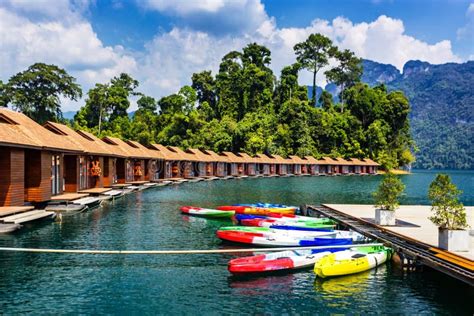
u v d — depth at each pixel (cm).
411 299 1252
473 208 2880
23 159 2448
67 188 3366
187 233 2130
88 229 2170
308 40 13175
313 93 13150
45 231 2089
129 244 1866
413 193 4938
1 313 1124
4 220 2045
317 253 1588
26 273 1435
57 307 1167
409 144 12119
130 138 9712
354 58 13375
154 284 1350
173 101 10912
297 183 6272
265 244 1834
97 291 1284
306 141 10525
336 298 1255
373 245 1641
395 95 11925
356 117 11831
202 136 9775
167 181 5716
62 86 9744
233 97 11812
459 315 1147
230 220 2541
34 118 9381
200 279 1402
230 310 1162
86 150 3406
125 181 4781
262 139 9794
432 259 1398
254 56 13075
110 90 10444
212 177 7012
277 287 1340
